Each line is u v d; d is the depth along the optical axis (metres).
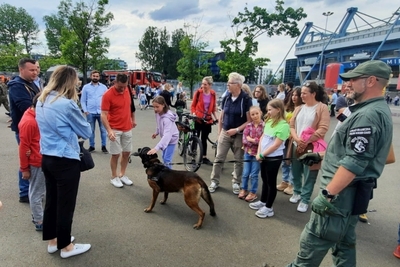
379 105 1.79
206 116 5.83
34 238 2.94
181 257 2.74
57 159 2.39
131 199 4.02
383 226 3.55
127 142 4.44
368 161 1.74
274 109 3.51
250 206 3.93
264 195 3.83
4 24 58.78
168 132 4.17
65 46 17.67
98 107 6.23
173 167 5.70
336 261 2.21
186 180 3.37
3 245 2.80
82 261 2.61
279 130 3.44
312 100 3.85
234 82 4.20
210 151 7.10
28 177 2.86
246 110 4.21
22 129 2.71
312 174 3.77
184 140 5.84
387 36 37.94
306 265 2.08
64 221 2.55
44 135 2.39
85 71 18.67
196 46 26.98
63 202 2.51
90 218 3.43
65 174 2.45
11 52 43.38
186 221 3.48
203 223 3.44
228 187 4.69
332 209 1.84
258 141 3.96
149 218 3.51
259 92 5.90
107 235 3.07
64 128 2.38
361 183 1.85
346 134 1.86
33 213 2.99
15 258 2.61
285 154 4.53
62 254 2.63
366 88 1.82
